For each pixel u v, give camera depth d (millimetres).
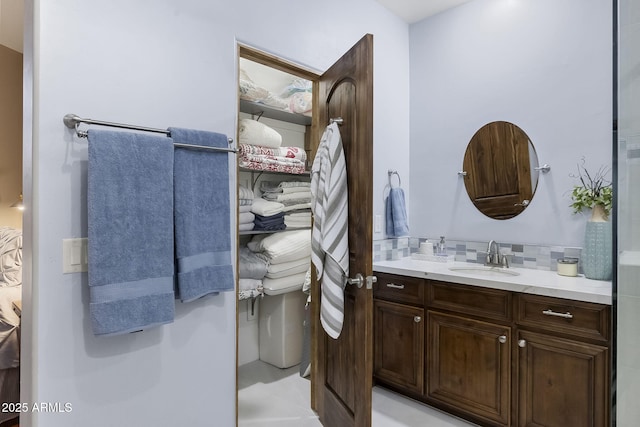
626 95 891
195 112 1599
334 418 1951
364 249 1643
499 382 1937
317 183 1946
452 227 2768
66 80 1253
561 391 1733
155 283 1351
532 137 2373
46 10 1214
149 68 1461
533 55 2371
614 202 912
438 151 2840
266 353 2986
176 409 1521
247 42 1800
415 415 2178
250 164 2518
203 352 1615
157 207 1366
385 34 2766
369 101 1614
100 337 1287
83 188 1282
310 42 2129
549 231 2307
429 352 2230
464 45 2699
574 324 1693
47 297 1201
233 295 1742
